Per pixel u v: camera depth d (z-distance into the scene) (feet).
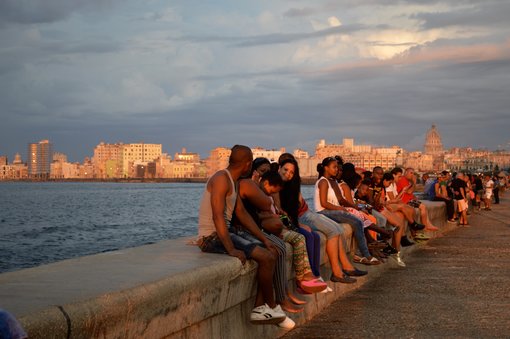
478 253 46.37
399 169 51.03
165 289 13.42
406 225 47.06
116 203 363.56
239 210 19.15
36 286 12.48
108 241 139.85
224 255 17.71
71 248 123.85
